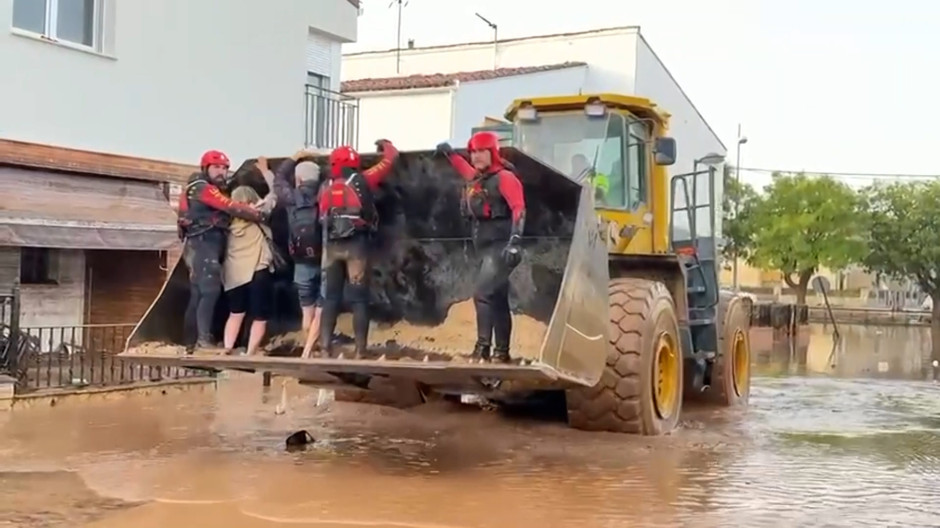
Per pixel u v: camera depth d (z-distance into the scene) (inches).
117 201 543.2
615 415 327.0
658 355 337.1
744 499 248.4
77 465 283.9
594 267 295.0
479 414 386.0
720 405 450.9
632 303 331.0
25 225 463.5
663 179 390.3
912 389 558.9
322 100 768.3
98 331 546.6
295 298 335.6
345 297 307.7
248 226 323.3
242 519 222.1
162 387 459.5
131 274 563.5
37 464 285.0
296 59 690.2
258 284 322.7
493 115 970.1
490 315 280.1
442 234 331.9
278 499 241.6
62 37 520.1
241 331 332.8
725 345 445.1
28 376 445.4
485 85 956.6
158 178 564.4
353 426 359.6
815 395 521.7
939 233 1733.5
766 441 343.0
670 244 395.9
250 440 330.0
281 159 324.8
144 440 329.4
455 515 226.8
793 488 262.7
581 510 233.3
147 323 317.4
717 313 427.8
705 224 431.2
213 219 316.2
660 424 339.3
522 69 1058.1
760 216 1744.6
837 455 315.9
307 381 326.6
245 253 322.0
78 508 231.6
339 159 303.6
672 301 356.2
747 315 486.0
